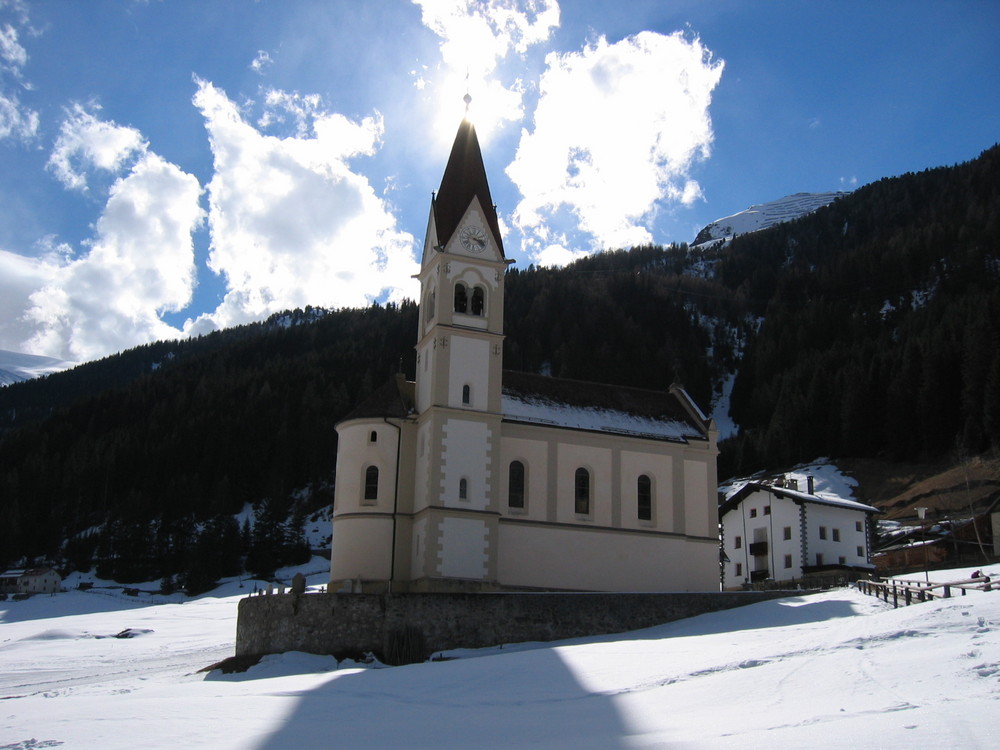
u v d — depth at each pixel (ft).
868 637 111.24
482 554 206.90
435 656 169.89
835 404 546.67
